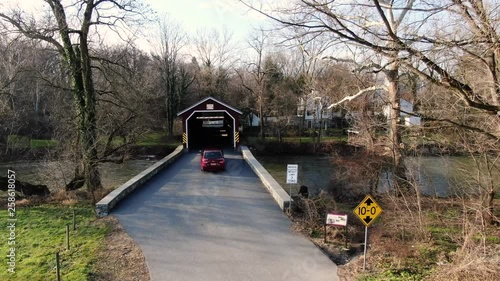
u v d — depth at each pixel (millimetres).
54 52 18484
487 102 7391
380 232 10898
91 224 11859
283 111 45344
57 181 19609
